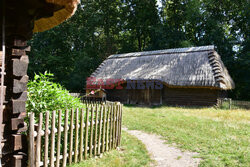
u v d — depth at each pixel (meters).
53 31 30.58
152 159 4.82
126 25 34.81
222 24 28.08
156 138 6.79
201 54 19.72
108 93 22.16
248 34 27.77
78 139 4.55
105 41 35.25
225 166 4.31
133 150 5.41
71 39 34.25
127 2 34.59
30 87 4.49
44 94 4.47
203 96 17.62
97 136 5.05
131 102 21.00
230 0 28.94
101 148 4.99
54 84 4.73
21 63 3.31
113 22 34.81
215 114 11.66
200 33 30.52
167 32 30.34
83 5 34.28
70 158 4.11
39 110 4.27
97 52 34.44
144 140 6.52
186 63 19.45
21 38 3.33
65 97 4.78
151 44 32.00
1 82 2.93
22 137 3.29
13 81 3.22
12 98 3.23
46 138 3.57
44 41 32.34
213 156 4.90
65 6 3.60
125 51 34.28
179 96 18.67
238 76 25.97
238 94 26.66
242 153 5.01
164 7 34.72
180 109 14.46
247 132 7.27
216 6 30.28
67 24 33.06
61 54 33.03
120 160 4.54
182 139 6.47
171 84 18.03
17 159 3.16
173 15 33.25
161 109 14.35
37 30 4.67
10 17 3.24
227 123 8.84
